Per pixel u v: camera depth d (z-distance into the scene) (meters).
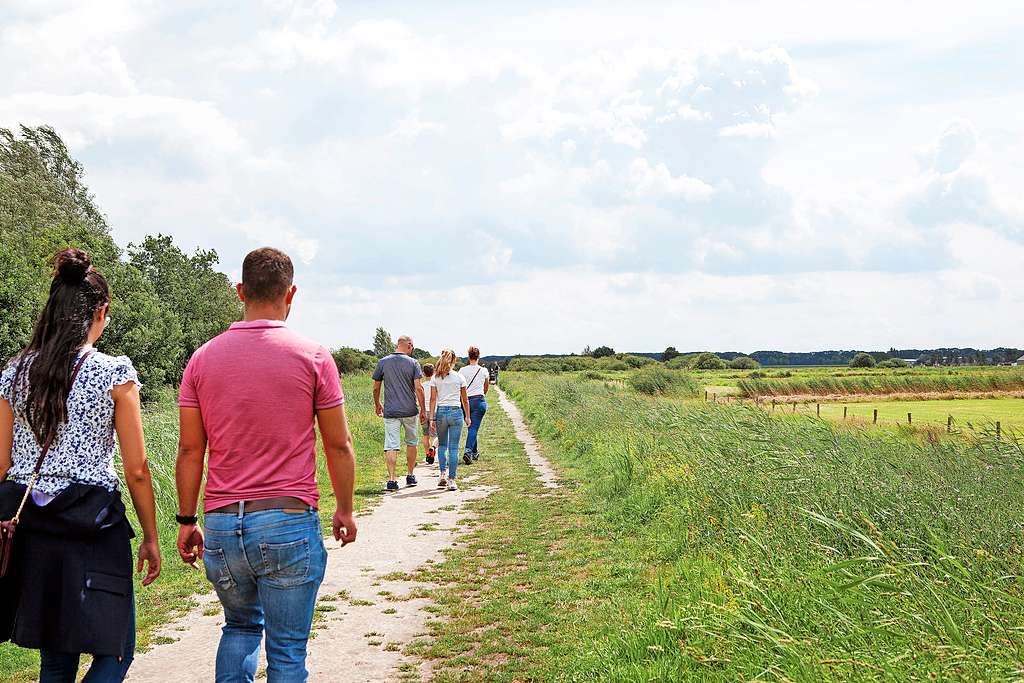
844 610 4.70
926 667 3.77
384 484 13.59
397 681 5.06
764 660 4.29
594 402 22.89
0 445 3.44
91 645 3.27
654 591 6.30
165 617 6.45
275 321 3.60
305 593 3.50
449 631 6.04
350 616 6.43
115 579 3.37
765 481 8.33
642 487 10.82
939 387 66.19
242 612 3.63
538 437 21.09
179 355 40.75
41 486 3.34
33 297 27.45
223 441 3.45
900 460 8.14
